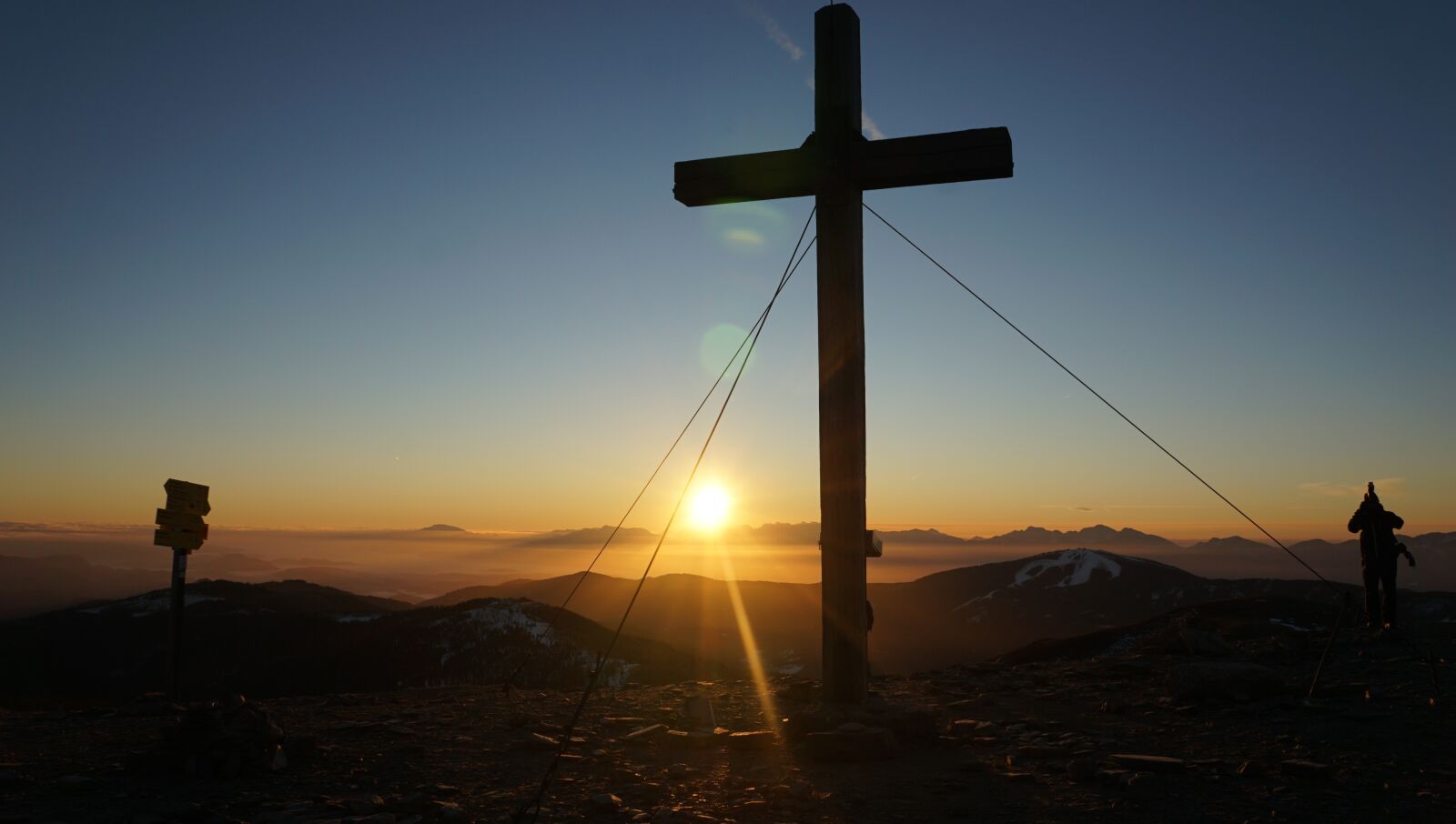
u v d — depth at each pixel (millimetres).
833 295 9211
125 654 101625
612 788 6953
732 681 13070
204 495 13070
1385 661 12336
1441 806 6086
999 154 8875
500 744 8523
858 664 8805
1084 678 12477
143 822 5965
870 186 9438
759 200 9852
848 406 9023
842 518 8953
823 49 9516
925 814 6195
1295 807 6129
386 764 7707
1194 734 8586
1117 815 6059
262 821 5941
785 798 6582
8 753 8203
